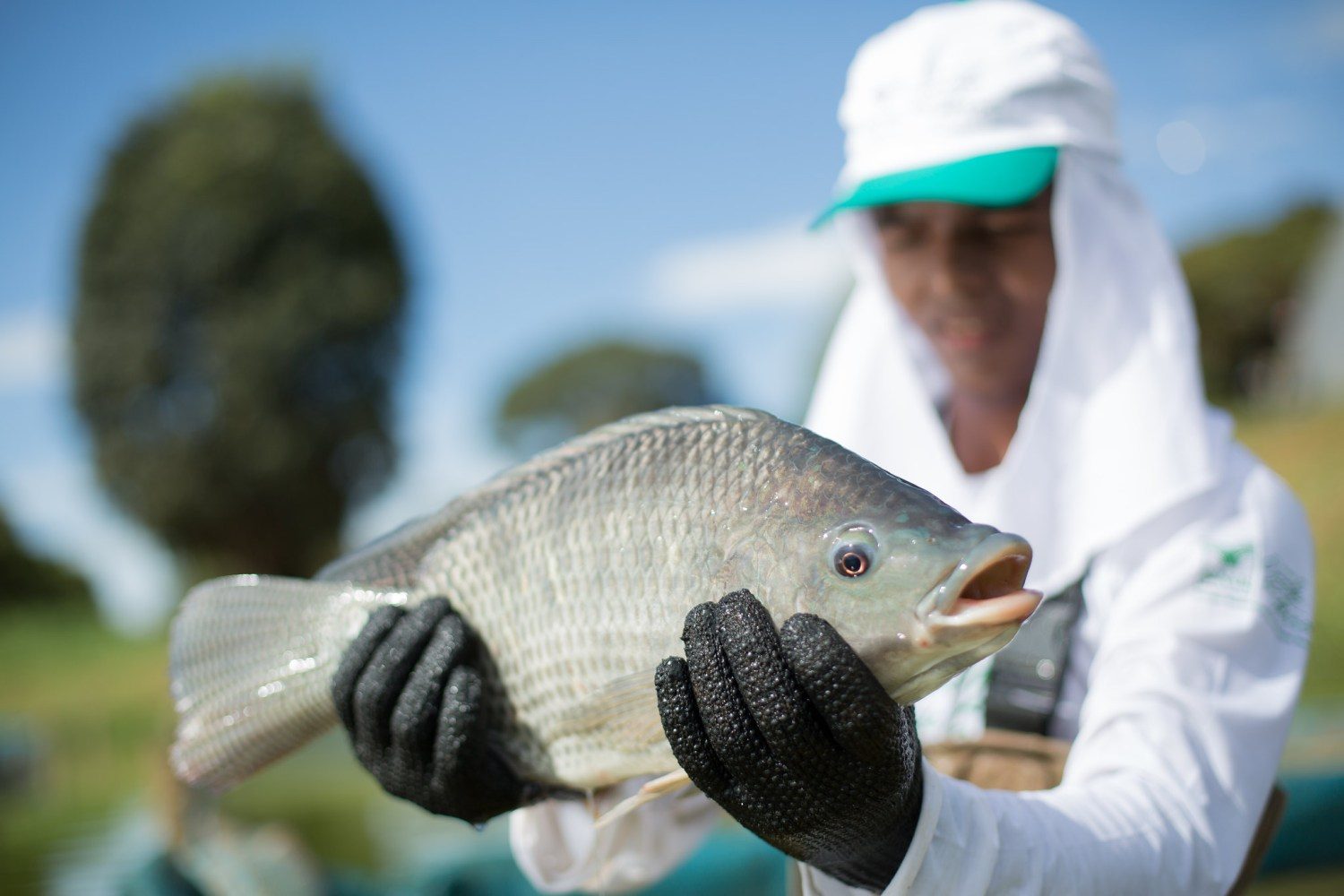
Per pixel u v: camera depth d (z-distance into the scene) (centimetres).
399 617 160
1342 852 404
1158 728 158
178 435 2783
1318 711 700
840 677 123
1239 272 2825
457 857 429
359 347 2883
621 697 146
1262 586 171
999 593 131
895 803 127
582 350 4684
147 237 2797
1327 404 2280
